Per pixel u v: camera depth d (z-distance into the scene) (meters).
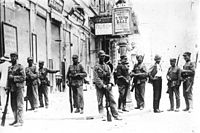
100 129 6.34
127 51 27.80
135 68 9.57
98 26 27.56
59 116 8.14
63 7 19.27
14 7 12.20
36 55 14.61
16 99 6.95
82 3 24.56
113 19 26.06
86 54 26.25
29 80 9.74
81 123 7.22
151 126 6.41
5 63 10.77
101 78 7.62
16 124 6.83
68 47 20.78
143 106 9.42
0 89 9.84
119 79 8.91
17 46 12.23
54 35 18.41
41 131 6.06
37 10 15.11
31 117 7.98
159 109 9.55
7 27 11.45
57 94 16.25
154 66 9.05
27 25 13.89
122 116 8.14
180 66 8.91
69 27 21.11
